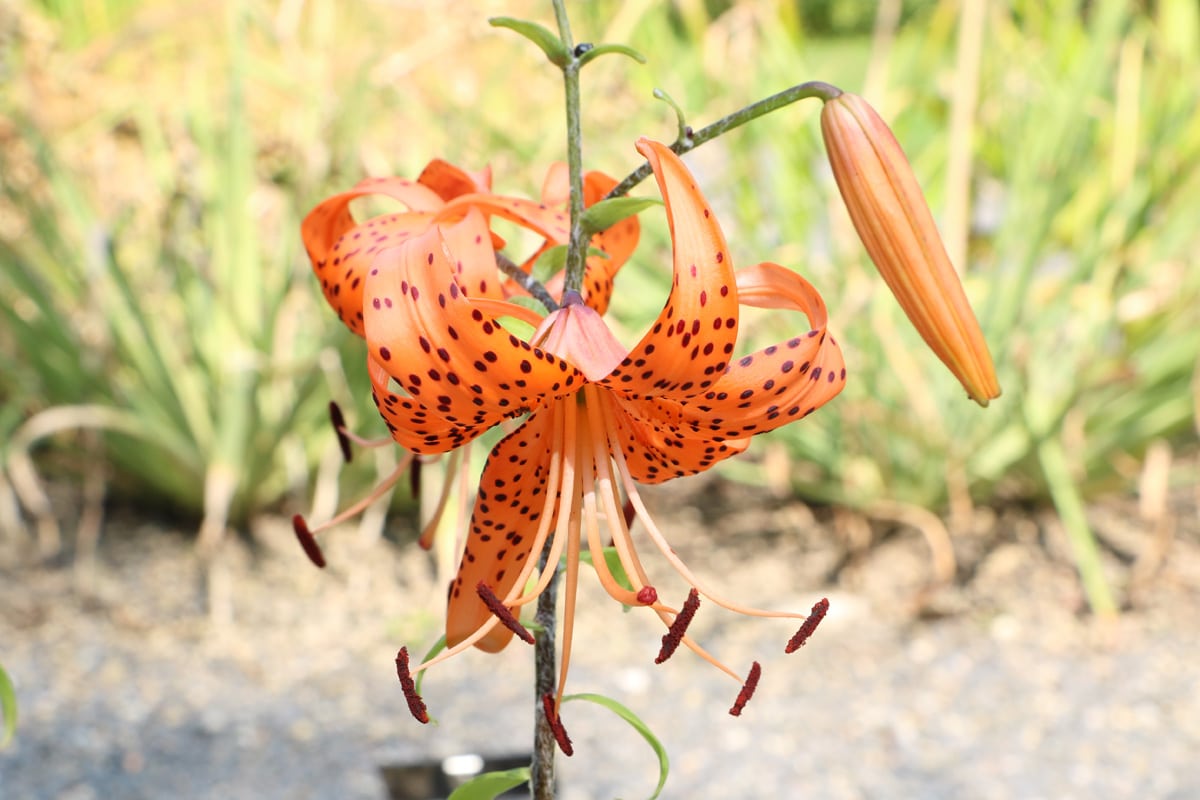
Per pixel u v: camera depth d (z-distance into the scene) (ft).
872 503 5.08
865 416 4.95
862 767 3.80
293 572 4.92
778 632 4.59
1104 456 5.16
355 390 4.95
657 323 1.89
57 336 4.92
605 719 4.08
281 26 5.30
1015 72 5.56
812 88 1.95
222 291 4.86
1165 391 5.07
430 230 1.88
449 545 4.68
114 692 4.12
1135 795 3.64
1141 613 4.66
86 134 5.67
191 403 4.94
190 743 3.85
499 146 5.17
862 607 4.74
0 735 3.82
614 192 1.99
